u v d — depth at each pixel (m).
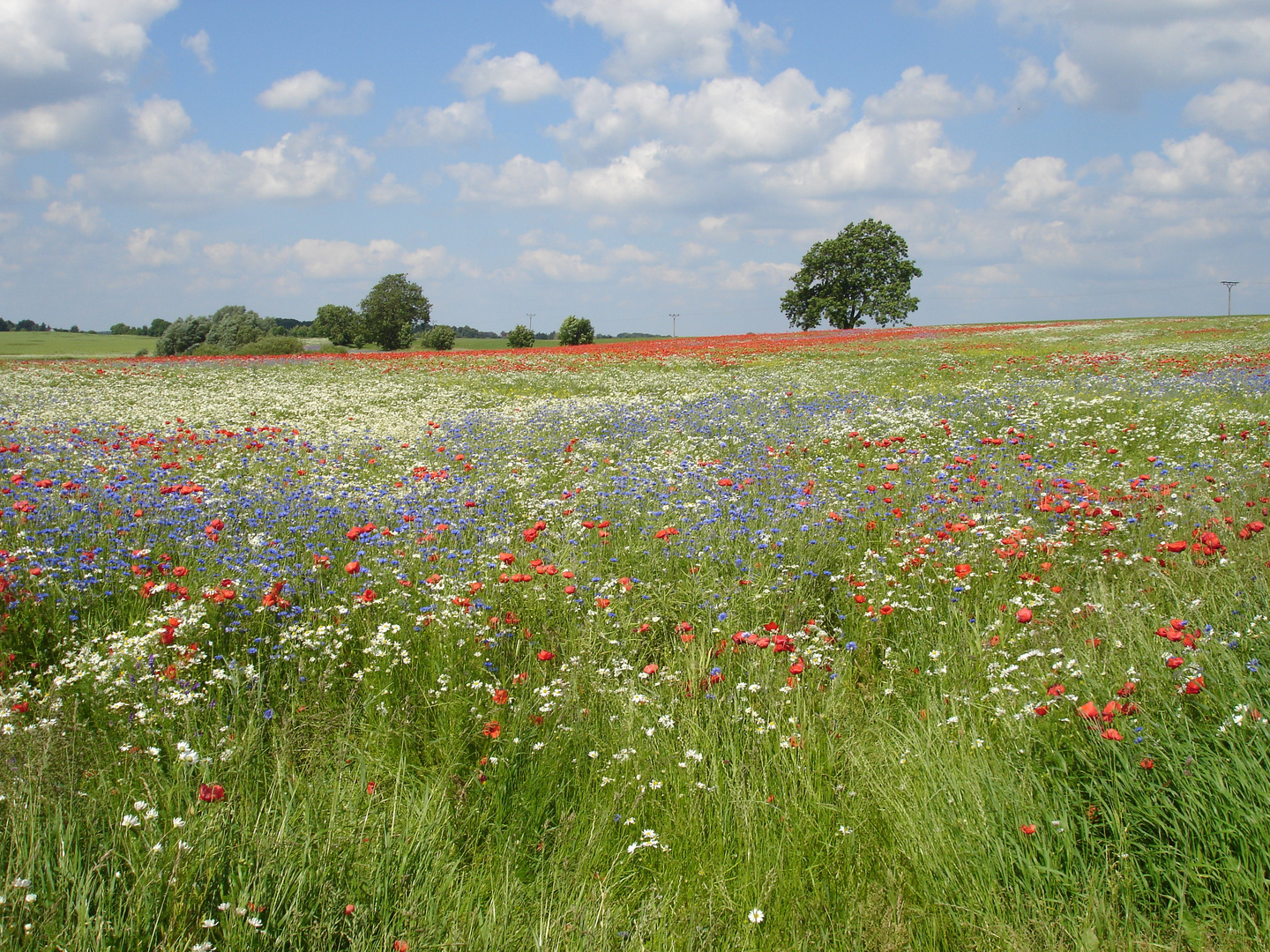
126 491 7.56
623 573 5.95
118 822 2.69
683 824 3.23
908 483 8.56
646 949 2.63
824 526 6.78
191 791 3.04
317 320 109.38
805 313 81.44
